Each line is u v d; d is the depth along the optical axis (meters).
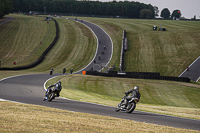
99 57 112.62
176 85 59.47
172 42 127.19
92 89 51.09
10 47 120.38
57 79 60.34
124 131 10.82
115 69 98.94
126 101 19.39
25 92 32.56
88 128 10.76
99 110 19.64
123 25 185.88
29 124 10.50
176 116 20.20
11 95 27.64
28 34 140.88
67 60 109.88
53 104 21.86
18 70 84.31
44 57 111.06
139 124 13.24
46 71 90.44
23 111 14.47
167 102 44.88
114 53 119.88
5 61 103.19
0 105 16.33
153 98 47.16
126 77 70.25
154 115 19.28
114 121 13.58
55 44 128.38
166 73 92.19
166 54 111.56
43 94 32.03
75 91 43.19
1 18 192.12
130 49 122.62
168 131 11.82
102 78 67.31
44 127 10.19
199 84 66.75
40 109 16.12
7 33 140.88
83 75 75.12
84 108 20.25
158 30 159.50
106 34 152.62
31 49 118.81
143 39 136.12
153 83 60.69
